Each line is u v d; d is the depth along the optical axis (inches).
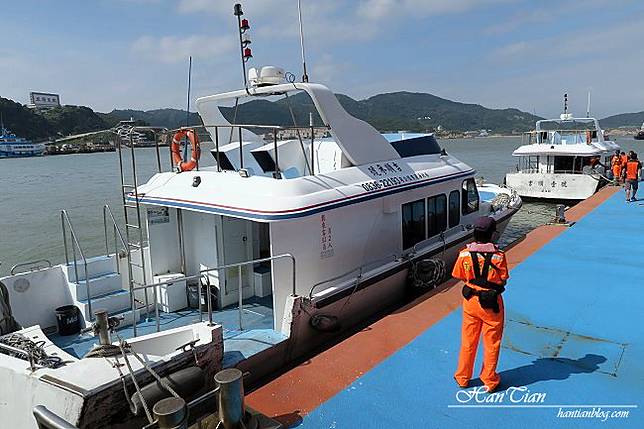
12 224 841.5
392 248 278.2
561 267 302.0
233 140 336.8
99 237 727.7
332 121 252.5
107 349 149.1
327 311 222.7
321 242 230.4
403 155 309.0
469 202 357.7
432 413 147.7
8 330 206.7
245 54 269.6
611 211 508.7
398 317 221.6
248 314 251.3
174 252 272.2
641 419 141.6
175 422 113.0
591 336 199.2
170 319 250.4
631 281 270.5
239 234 266.8
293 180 224.8
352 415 148.0
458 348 189.6
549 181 796.6
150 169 1768.0
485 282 150.1
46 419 95.7
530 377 166.2
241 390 131.6
